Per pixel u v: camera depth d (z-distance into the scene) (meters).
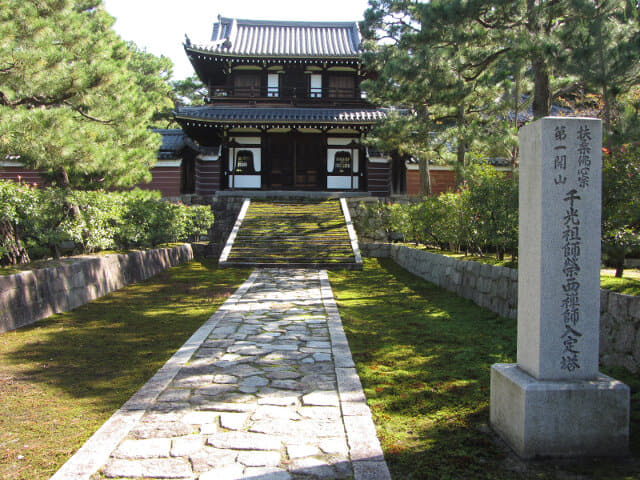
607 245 5.64
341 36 28.17
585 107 19.23
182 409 3.87
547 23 11.00
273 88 25.12
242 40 26.86
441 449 3.23
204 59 23.77
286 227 17.75
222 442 3.29
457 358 5.32
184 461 3.03
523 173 3.50
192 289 10.57
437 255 11.38
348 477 2.87
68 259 9.44
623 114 6.24
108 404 4.08
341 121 22.02
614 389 3.11
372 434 3.42
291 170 25.53
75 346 5.94
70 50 9.74
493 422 3.55
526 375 3.31
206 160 23.95
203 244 17.83
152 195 12.80
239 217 18.52
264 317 7.64
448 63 13.62
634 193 5.41
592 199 3.24
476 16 11.87
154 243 14.99
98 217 10.27
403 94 14.38
